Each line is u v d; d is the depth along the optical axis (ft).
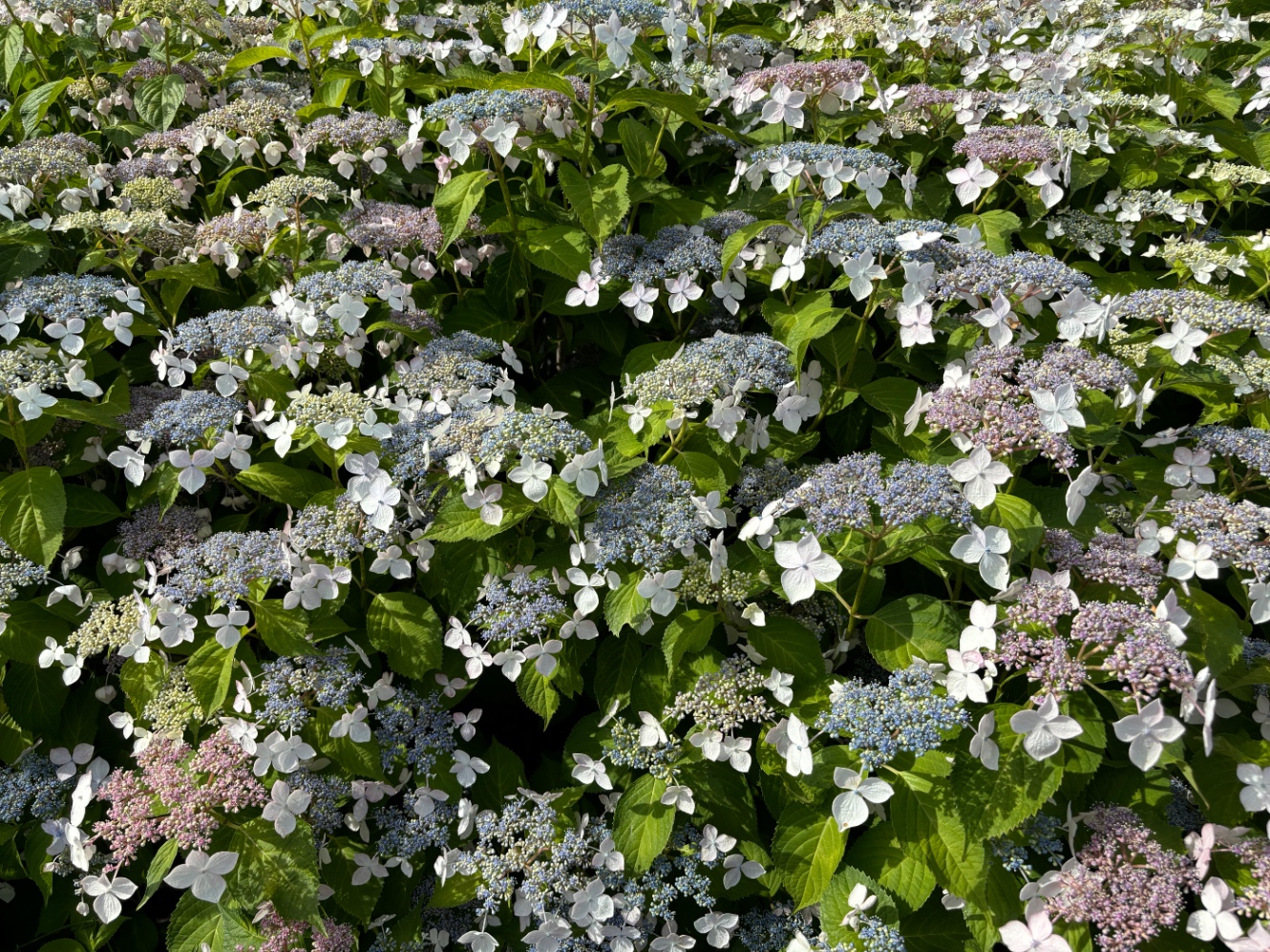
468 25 3.95
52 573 3.02
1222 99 3.96
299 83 4.03
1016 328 3.05
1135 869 2.53
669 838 2.76
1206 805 2.57
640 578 2.77
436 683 2.87
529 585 2.79
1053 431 2.67
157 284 3.53
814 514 2.66
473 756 2.92
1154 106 3.72
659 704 2.80
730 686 2.74
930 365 3.25
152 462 3.11
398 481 2.82
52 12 3.73
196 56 3.91
